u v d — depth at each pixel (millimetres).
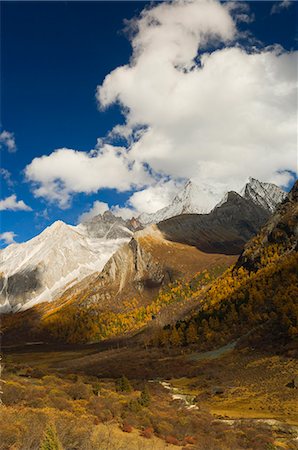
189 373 83688
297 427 40688
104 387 54156
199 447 28297
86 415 30859
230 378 72438
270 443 33000
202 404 57281
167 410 42875
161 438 29547
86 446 21578
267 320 99812
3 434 19594
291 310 91312
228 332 108438
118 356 132000
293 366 68688
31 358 186625
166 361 101938
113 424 30312
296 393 56750
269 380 65562
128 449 23859
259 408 52781
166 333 134375
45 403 31375
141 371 94875
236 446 31141
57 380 48000
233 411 52000
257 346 88562
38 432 20344
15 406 29141
